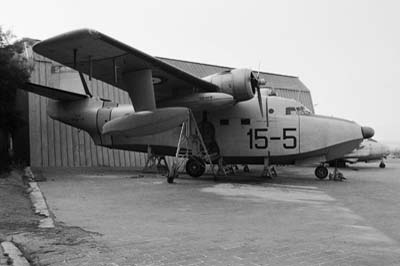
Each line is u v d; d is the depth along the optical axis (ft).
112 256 14.78
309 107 102.47
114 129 45.39
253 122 49.98
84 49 36.83
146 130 44.32
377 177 55.57
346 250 16.08
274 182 45.78
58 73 64.03
